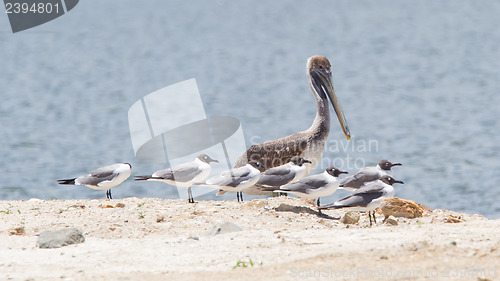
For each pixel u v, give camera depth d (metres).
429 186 31.81
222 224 13.27
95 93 75.69
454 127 49.38
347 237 12.28
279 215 14.95
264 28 168.00
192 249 11.84
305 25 171.88
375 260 10.70
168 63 109.62
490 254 10.86
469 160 37.66
